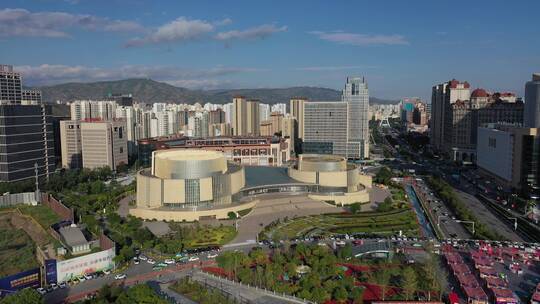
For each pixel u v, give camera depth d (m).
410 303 198.25
